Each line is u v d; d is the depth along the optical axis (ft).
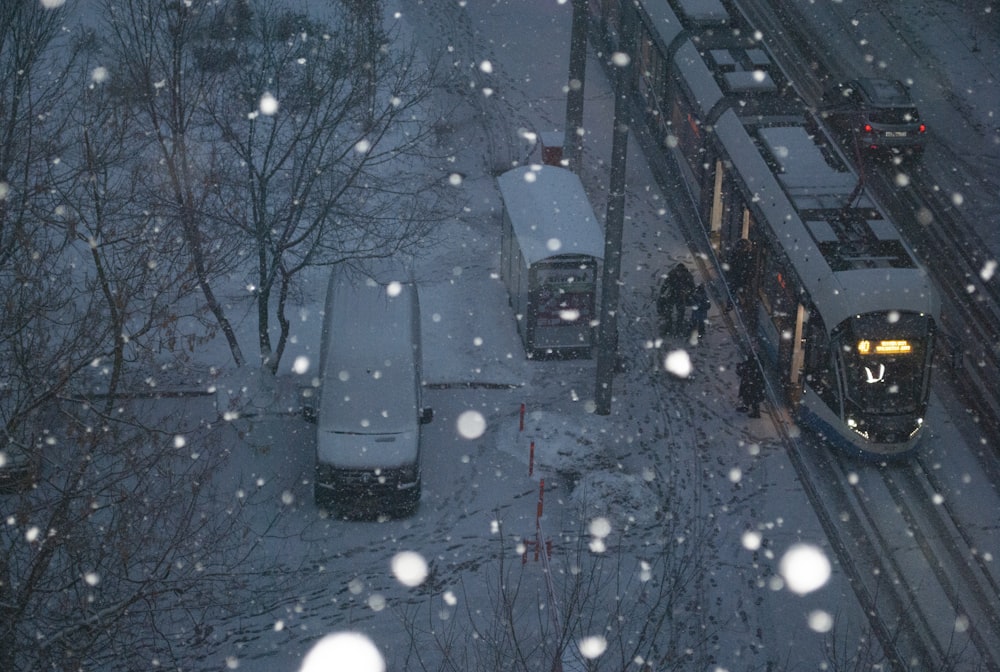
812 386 80.38
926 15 148.36
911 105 117.60
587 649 42.50
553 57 139.13
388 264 88.17
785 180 88.99
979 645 64.23
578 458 79.20
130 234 52.42
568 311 88.69
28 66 60.39
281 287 88.99
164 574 42.83
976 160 117.80
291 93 84.89
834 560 70.44
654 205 111.14
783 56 139.03
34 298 47.21
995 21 146.82
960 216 108.68
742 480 77.71
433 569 68.13
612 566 68.44
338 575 67.31
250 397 79.61
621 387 87.25
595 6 150.92
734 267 94.43
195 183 79.87
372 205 99.09
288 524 71.36
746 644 62.75
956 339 78.48
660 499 75.46
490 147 118.93
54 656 39.83
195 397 82.17
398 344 79.00
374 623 63.36
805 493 76.64
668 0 121.19
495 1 152.56
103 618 40.63
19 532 43.62
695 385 87.81
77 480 40.37
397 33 137.18
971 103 128.88
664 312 93.50
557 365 89.51
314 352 88.28
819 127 96.68
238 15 99.96
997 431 83.30
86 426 42.27
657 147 120.47
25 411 39.88
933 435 82.48
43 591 39.29
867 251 80.94
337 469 71.51
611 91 132.36
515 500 74.95
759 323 91.66
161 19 91.25
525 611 64.08
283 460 76.84
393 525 72.08
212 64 89.04
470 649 60.90
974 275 100.73
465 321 93.66
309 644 61.62
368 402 74.54
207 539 54.85
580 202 94.73
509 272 95.35
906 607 66.85
